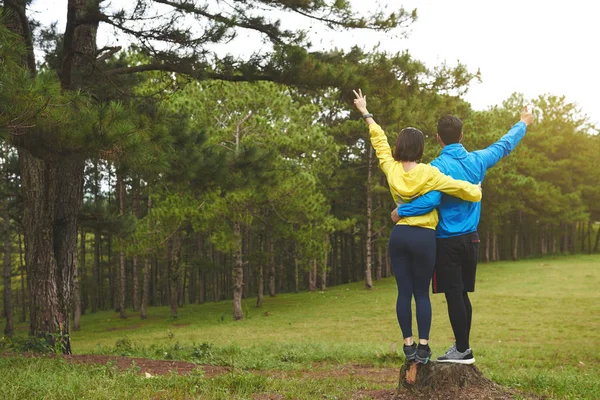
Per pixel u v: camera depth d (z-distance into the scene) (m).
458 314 4.61
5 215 26.19
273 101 25.50
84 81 11.09
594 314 21.94
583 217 52.91
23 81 6.10
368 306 28.86
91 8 9.59
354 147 41.41
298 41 11.23
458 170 4.58
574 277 35.22
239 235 27.80
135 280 40.53
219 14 10.24
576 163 56.44
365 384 6.20
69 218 11.19
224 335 20.64
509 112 57.31
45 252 10.74
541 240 59.94
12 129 6.23
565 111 58.19
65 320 10.90
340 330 21.08
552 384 5.74
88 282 45.72
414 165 4.48
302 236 28.89
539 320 20.95
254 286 56.75
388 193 39.88
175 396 4.96
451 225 4.53
